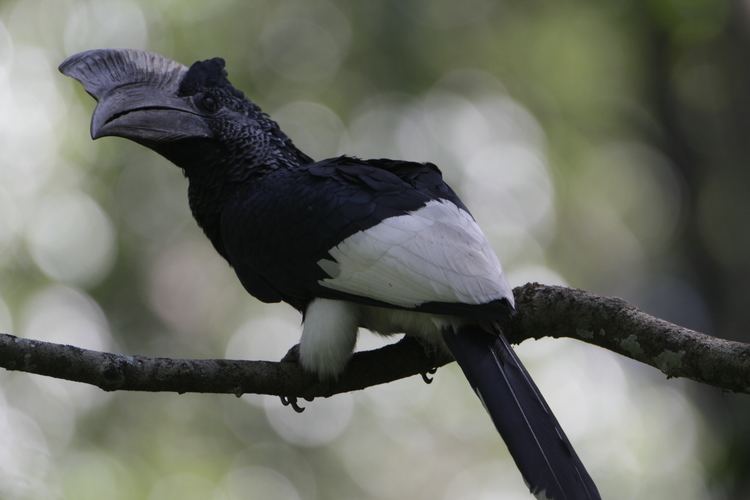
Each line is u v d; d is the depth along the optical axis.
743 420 12.64
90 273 14.75
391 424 15.95
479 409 15.98
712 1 13.34
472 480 15.98
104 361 6.59
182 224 15.52
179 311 15.32
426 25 16.42
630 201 17.14
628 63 16.78
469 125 16.48
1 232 14.41
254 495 14.04
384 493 15.57
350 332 7.43
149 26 15.24
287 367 7.32
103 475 12.79
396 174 7.87
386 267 7.18
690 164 16.36
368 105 16.17
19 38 14.96
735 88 14.80
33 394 13.26
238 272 8.18
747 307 14.58
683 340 6.66
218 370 6.95
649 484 15.52
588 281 17.16
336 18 16.25
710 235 15.70
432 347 7.52
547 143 16.92
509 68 16.89
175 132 8.29
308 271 7.47
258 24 16.03
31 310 14.26
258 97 15.97
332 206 7.51
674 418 15.80
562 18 16.67
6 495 11.80
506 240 16.55
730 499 12.57
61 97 14.92
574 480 6.12
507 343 6.91
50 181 14.80
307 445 14.84
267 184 8.02
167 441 13.84
